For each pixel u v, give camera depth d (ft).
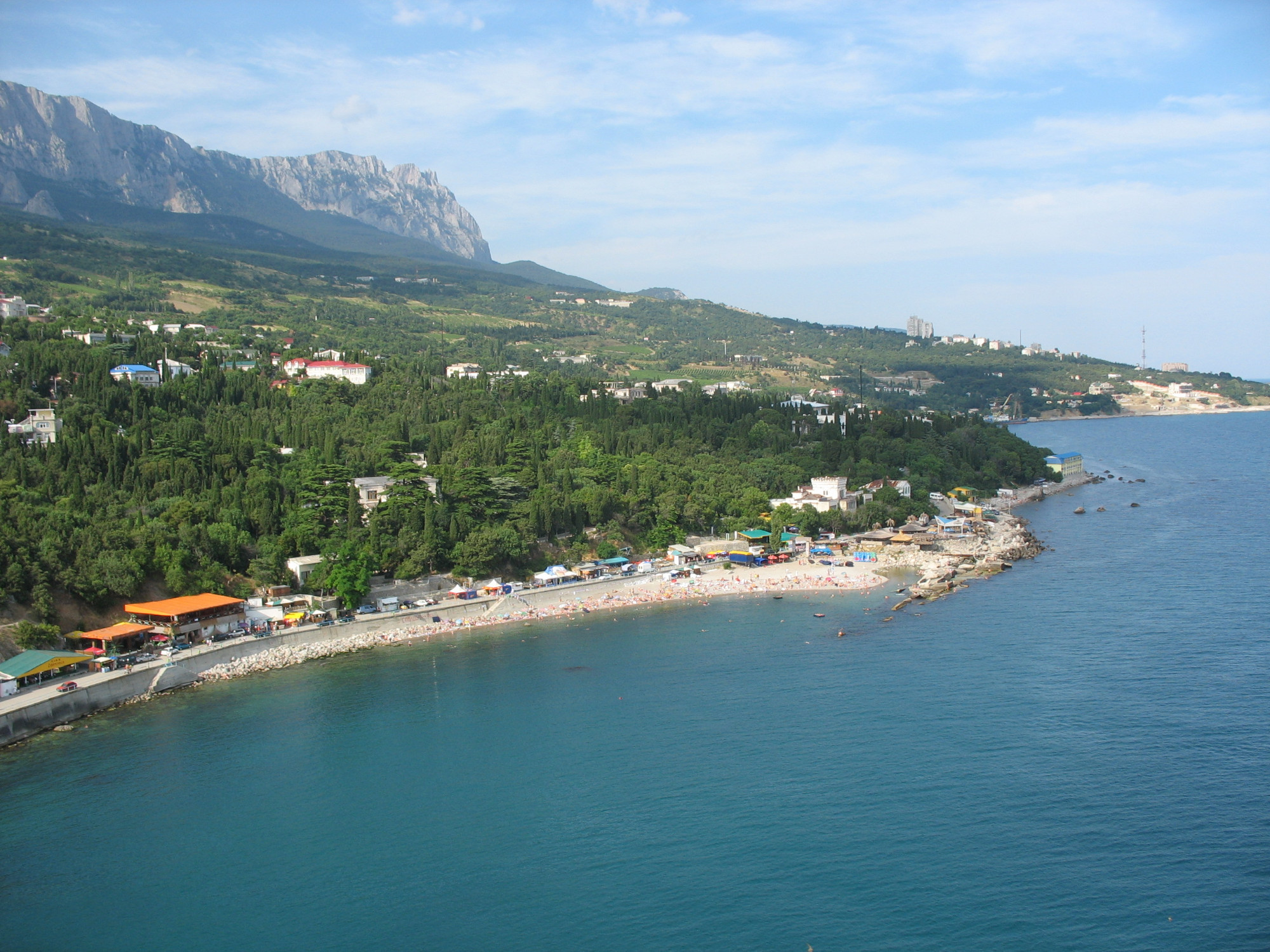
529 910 354.95
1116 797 421.59
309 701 557.74
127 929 350.02
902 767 455.22
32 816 425.28
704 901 357.82
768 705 538.06
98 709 542.57
